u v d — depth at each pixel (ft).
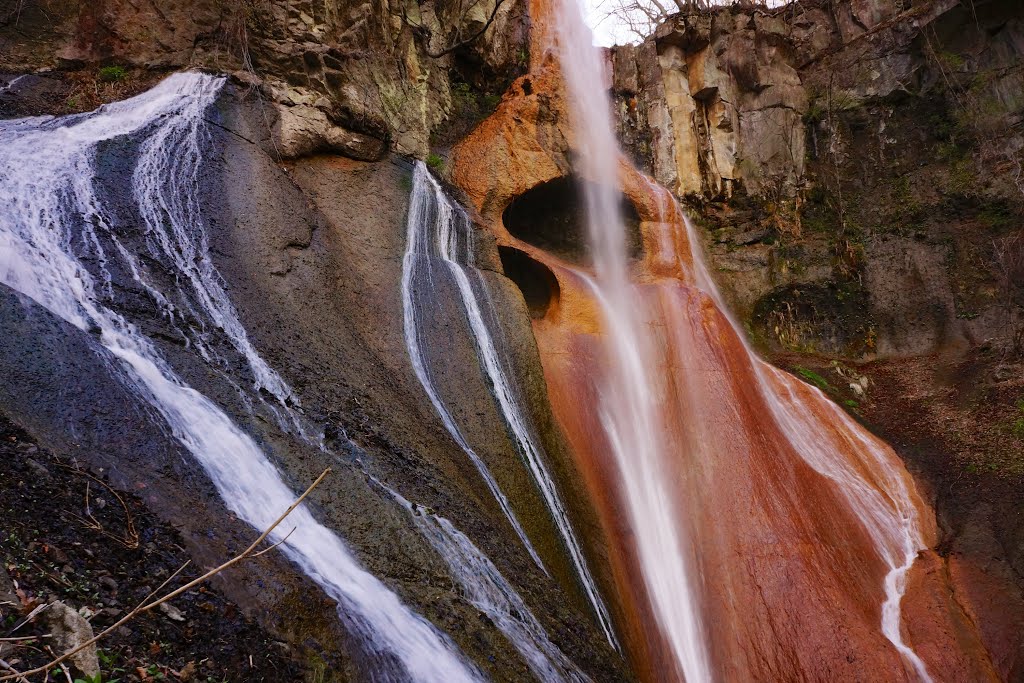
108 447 18.04
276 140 33.86
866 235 56.24
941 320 52.03
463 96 49.98
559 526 30.22
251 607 16.03
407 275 33.45
